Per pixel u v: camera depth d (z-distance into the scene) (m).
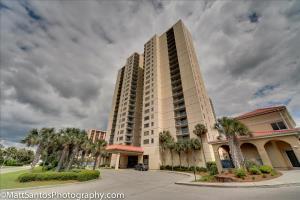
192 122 44.50
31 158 85.25
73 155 29.31
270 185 10.80
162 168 43.66
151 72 64.88
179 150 39.03
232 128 19.81
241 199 7.84
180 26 64.31
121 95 79.12
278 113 24.45
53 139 30.80
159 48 70.50
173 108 51.81
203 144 39.06
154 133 50.28
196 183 14.46
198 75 56.50
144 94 63.03
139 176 25.41
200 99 47.72
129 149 47.75
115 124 77.50
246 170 16.36
